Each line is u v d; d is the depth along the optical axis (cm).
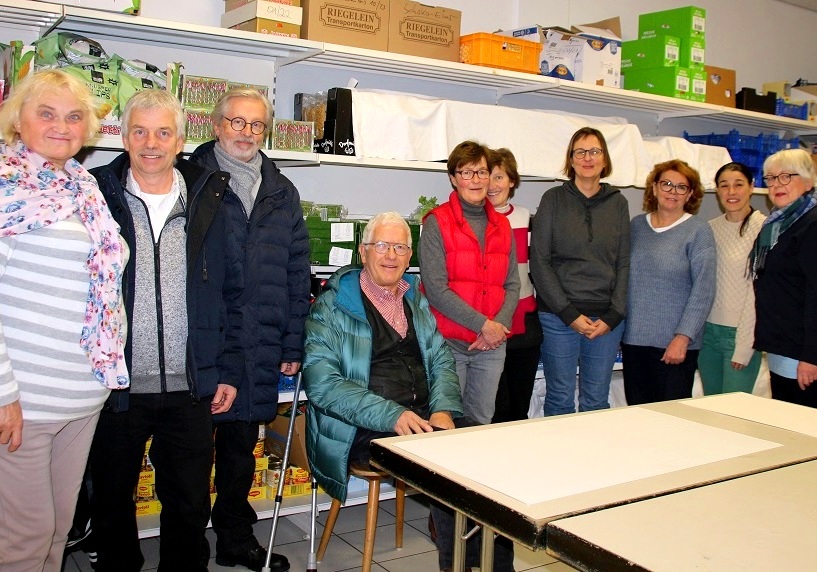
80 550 287
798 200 298
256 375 253
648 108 452
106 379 191
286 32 303
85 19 261
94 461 221
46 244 179
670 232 332
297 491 327
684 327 321
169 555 232
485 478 151
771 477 158
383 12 327
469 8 405
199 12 329
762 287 309
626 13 473
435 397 259
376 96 321
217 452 278
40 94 180
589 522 130
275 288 256
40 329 180
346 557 297
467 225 294
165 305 214
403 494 305
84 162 306
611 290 322
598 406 327
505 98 417
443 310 288
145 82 270
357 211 373
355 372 255
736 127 529
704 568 114
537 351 327
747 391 343
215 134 263
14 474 182
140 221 212
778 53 566
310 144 306
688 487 150
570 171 332
